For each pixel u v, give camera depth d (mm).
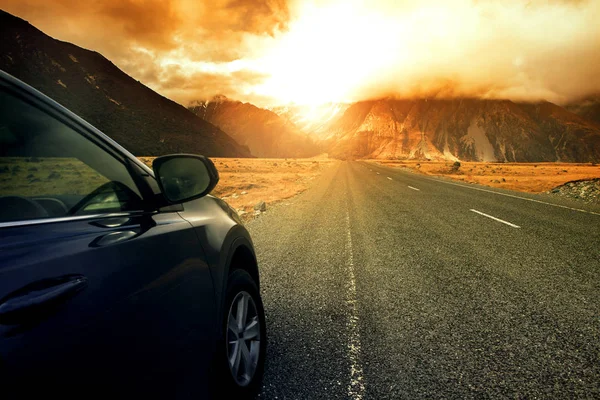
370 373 2377
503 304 3436
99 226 1289
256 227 8234
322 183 22484
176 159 1866
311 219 9047
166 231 1607
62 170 1437
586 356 2504
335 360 2553
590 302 3418
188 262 1644
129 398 1092
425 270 4605
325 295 3861
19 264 907
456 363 2465
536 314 3195
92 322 1011
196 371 1524
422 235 6734
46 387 830
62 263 1011
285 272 4758
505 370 2367
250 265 2787
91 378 963
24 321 830
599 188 13352
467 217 8469
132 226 1441
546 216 8344
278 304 3654
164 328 1336
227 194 17422
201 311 1643
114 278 1156
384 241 6367
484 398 2096
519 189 20281
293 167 55031
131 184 1646
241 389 1976
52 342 877
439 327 3008
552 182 24172
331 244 6309
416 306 3465
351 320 3209
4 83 1077
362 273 4586
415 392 2166
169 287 1432
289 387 2242
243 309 2229
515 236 6336
